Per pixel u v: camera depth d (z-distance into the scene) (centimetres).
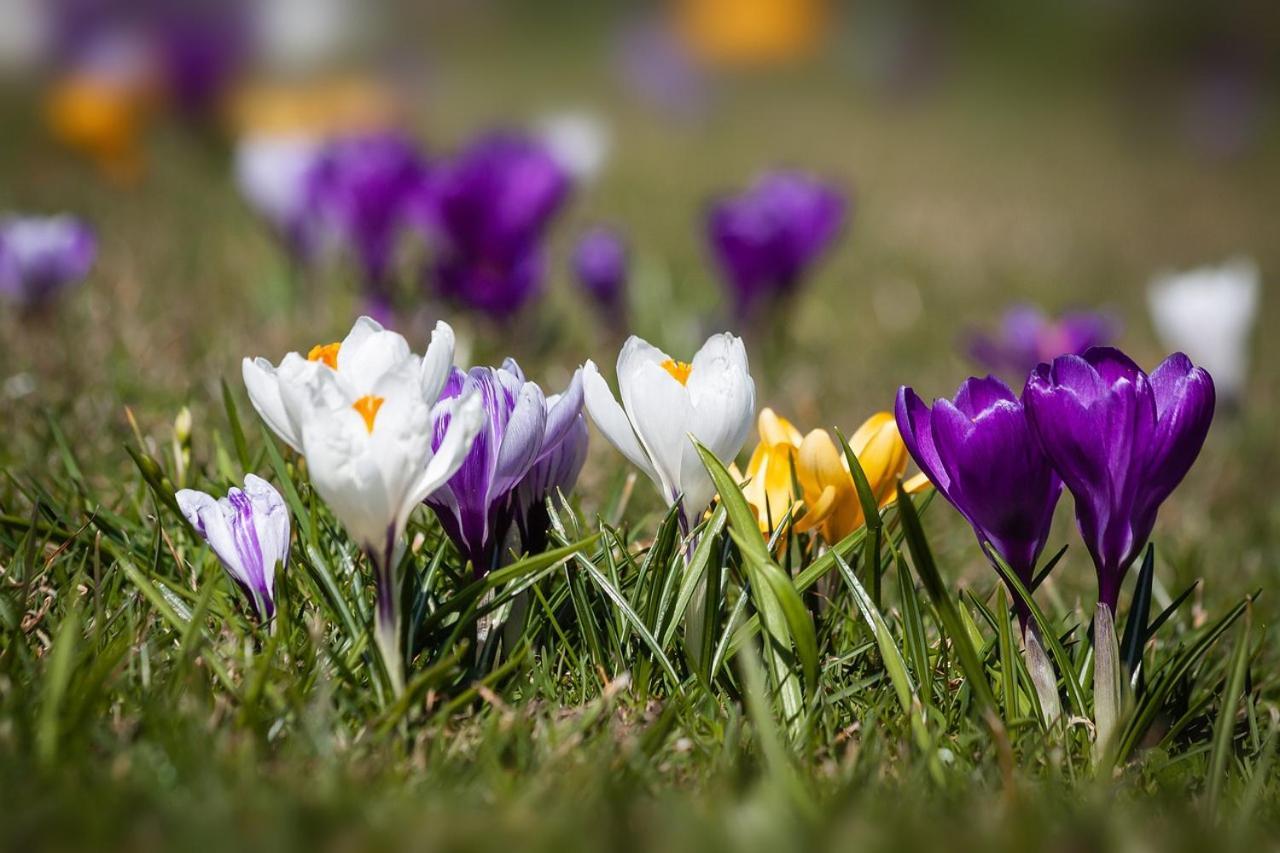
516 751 94
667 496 97
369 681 96
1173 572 116
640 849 89
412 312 163
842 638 101
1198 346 163
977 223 353
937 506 122
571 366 163
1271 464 156
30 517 107
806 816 90
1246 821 92
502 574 95
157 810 89
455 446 92
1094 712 97
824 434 99
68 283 164
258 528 97
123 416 120
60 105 359
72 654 95
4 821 88
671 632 97
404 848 88
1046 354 153
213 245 239
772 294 178
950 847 89
